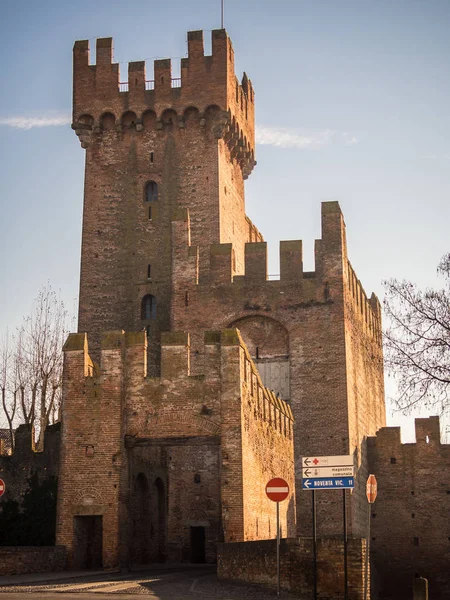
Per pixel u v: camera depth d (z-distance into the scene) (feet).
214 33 247.29
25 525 188.75
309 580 107.45
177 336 153.38
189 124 246.06
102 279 240.73
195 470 201.87
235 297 226.17
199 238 239.50
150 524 186.70
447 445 236.43
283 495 112.47
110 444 150.71
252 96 274.57
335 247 224.12
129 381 153.48
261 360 223.10
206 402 150.10
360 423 233.76
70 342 155.02
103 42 251.80
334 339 219.61
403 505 235.81
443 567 230.48
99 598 98.73
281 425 188.44
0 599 96.27
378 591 230.89
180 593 107.34
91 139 249.34
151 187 245.65
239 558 122.62
